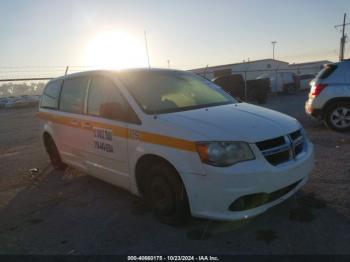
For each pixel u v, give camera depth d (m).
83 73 5.10
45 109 6.09
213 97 4.54
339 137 7.38
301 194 4.18
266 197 3.17
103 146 4.35
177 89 4.44
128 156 3.93
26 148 8.85
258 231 3.39
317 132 8.12
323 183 4.52
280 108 15.20
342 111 7.98
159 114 3.73
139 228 3.65
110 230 3.66
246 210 3.13
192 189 3.23
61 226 3.87
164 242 3.32
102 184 5.21
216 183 3.07
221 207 3.10
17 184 5.58
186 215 3.47
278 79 25.77
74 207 4.39
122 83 4.19
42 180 5.69
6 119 20.59
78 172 5.93
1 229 3.89
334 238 3.17
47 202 4.64
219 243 3.23
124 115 3.97
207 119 3.51
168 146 3.41
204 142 3.15
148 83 4.34
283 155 3.32
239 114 3.74
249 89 18.89
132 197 4.55
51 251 3.33
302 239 3.19
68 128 5.18
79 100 4.97
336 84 7.94
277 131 3.36
